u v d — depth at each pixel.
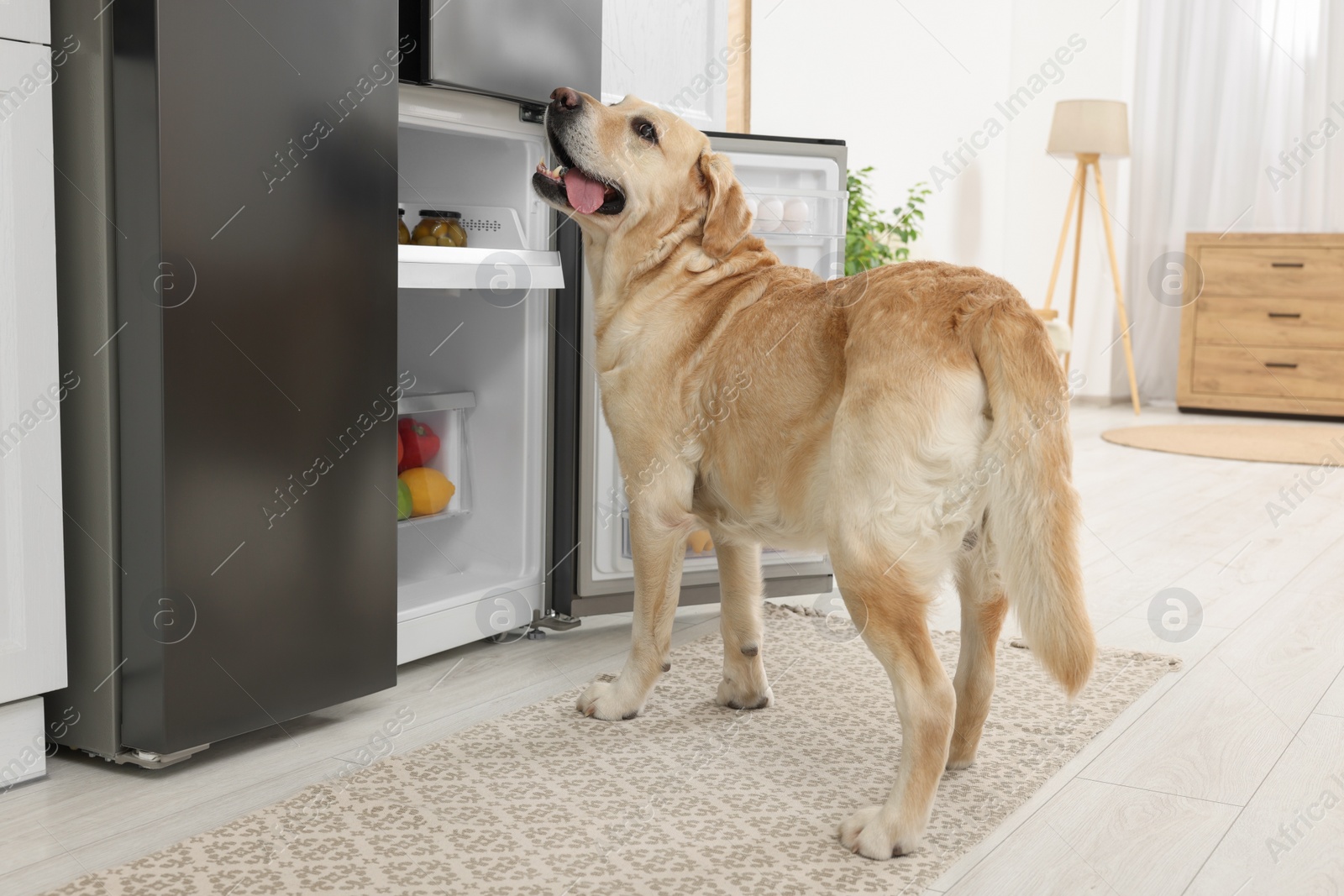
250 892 1.24
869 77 5.07
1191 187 6.28
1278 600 2.59
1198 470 4.41
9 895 1.25
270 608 1.69
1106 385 6.60
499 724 1.81
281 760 1.68
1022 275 6.66
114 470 1.56
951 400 1.34
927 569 1.38
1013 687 2.00
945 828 1.43
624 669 1.85
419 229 2.17
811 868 1.32
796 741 1.75
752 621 1.86
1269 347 5.91
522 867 1.31
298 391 1.70
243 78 1.57
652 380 1.70
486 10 1.99
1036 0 6.42
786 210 2.53
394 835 1.39
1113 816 1.47
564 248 2.32
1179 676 2.06
